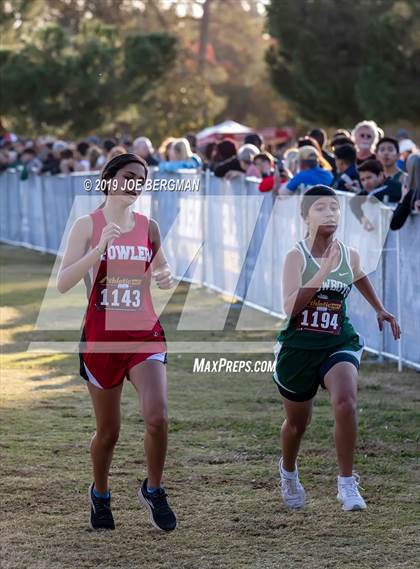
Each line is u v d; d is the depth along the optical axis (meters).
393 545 6.49
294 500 7.19
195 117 55.38
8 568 6.15
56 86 34.06
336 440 6.80
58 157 25.00
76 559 6.30
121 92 34.75
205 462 8.24
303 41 31.58
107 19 69.75
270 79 33.59
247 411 9.89
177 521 6.95
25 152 26.73
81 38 36.72
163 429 6.39
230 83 75.25
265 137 43.56
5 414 9.77
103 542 6.58
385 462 8.22
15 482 7.70
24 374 11.66
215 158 17.14
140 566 6.19
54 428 9.26
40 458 8.31
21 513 7.09
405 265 11.39
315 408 10.00
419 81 29.05
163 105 54.56
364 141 13.73
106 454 6.70
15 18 35.09
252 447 8.64
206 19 72.75
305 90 32.44
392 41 28.94
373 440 8.84
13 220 27.42
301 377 6.93
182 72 57.19
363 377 11.31
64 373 11.72
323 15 31.52
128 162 6.39
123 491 7.52
